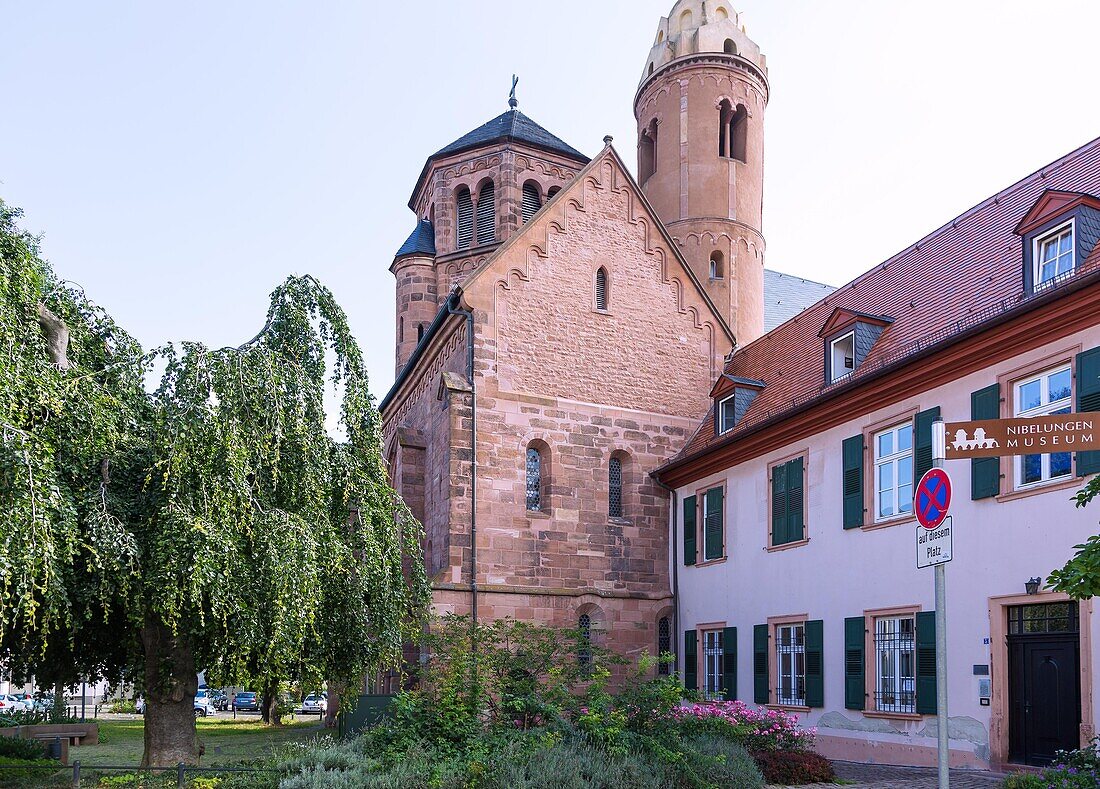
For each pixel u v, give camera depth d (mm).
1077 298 13859
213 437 12711
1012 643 14898
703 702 15945
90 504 12031
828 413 19188
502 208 33062
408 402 28812
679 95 32125
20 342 11836
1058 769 11273
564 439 24078
